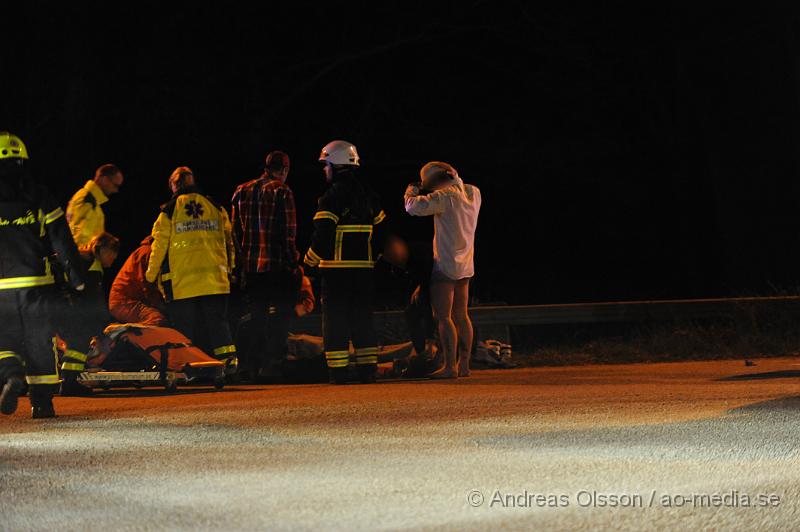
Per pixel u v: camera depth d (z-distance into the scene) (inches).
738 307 858.8
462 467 327.6
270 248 703.7
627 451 351.6
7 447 394.3
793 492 285.3
